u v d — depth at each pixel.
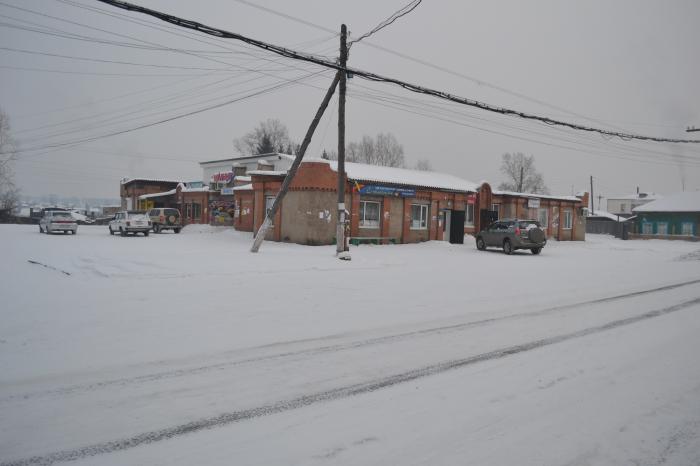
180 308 8.53
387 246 26.70
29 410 4.30
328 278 12.91
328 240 25.53
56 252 18.05
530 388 5.22
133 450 3.65
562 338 7.34
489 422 4.36
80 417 4.19
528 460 3.72
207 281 11.55
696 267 18.72
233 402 4.63
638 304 10.34
